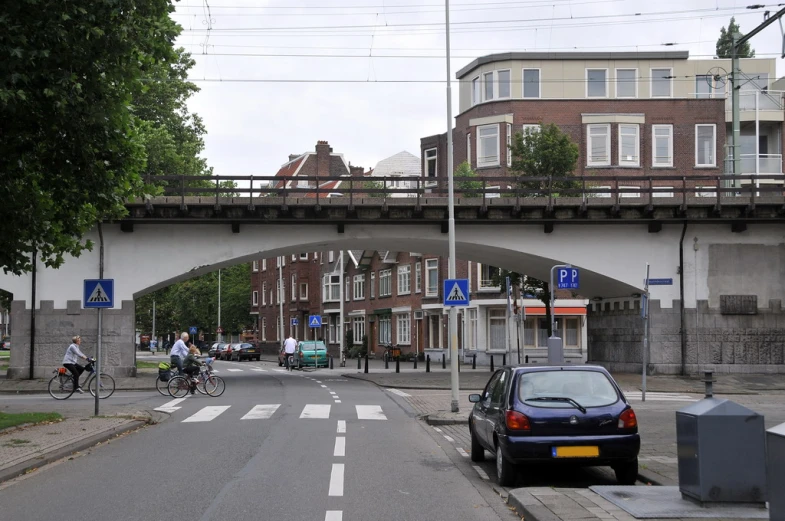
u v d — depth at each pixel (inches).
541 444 391.2
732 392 1091.9
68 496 368.5
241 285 3784.5
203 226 1284.4
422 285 2365.9
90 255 1270.9
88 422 668.1
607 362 1462.8
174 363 1015.6
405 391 1116.5
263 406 862.5
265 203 1243.2
